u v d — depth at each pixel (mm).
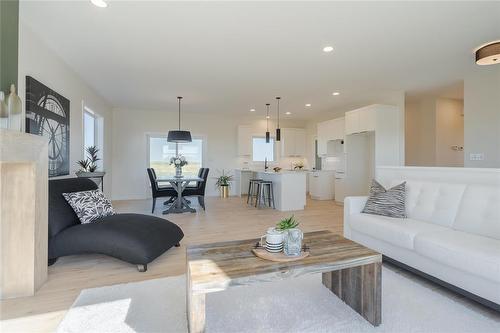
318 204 6781
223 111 7656
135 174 7516
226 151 8461
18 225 2154
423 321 1802
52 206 2801
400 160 5621
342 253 1851
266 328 1764
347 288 2035
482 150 4430
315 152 8742
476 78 4469
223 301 2088
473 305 1995
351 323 1807
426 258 2262
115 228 2736
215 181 8328
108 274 2570
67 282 2396
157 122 7703
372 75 4512
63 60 3797
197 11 2605
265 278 1559
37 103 2975
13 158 1973
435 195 2822
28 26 2865
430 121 6043
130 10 2592
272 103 6598
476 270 1848
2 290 2115
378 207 3057
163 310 1957
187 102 6520
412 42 3289
